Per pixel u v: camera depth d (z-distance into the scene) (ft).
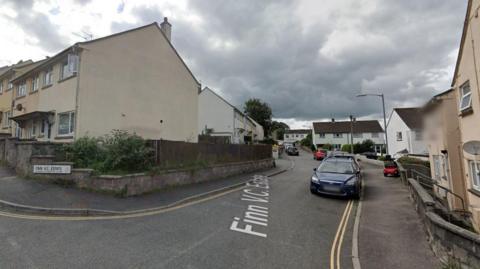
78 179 30.81
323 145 196.44
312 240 19.52
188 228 20.88
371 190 42.50
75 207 24.07
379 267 15.05
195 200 31.30
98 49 47.44
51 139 49.49
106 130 47.78
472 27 27.78
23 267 13.64
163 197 30.89
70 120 45.29
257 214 25.86
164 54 62.08
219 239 18.80
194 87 71.72
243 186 42.73
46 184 30.58
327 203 32.14
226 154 55.47
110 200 27.58
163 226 21.12
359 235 20.51
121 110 50.88
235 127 121.80
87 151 34.45
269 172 63.93
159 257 15.44
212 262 15.11
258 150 72.95
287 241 19.10
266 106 226.17
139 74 55.21
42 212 23.04
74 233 18.66
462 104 32.94
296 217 25.46
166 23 67.87
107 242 17.33
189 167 41.16
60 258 14.78
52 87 51.13
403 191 40.45
